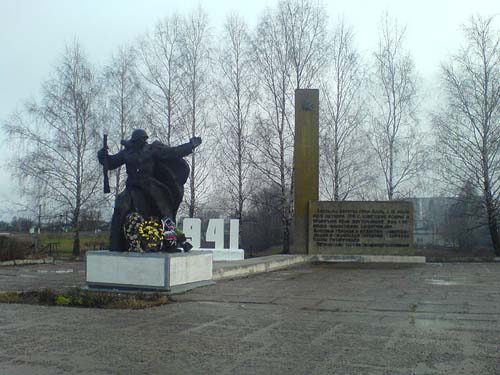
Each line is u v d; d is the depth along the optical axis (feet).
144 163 40.19
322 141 108.58
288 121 108.47
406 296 35.14
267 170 108.06
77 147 108.17
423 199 115.85
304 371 17.12
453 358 18.54
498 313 28.04
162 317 27.30
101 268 37.47
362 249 68.39
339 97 110.63
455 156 100.12
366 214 68.54
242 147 109.81
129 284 36.55
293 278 47.96
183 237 41.68
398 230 68.03
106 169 40.65
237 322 25.77
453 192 100.99
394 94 110.83
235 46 110.73
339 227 69.00
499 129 97.40
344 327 24.36
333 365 17.78
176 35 111.14
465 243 117.70
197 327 24.53
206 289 38.58
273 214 122.62
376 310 29.32
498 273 53.47
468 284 42.83
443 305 30.94
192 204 109.19
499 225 100.12
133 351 19.89
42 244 107.34
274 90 108.78
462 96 100.17
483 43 100.73
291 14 109.09
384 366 17.58
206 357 18.97
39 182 105.50
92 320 26.45
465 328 23.89
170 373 17.02
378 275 51.21
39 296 33.53
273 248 129.70
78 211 106.93
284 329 23.97
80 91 109.81
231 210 112.06
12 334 23.03
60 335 22.79
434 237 126.11
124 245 38.91
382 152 110.93
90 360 18.62
